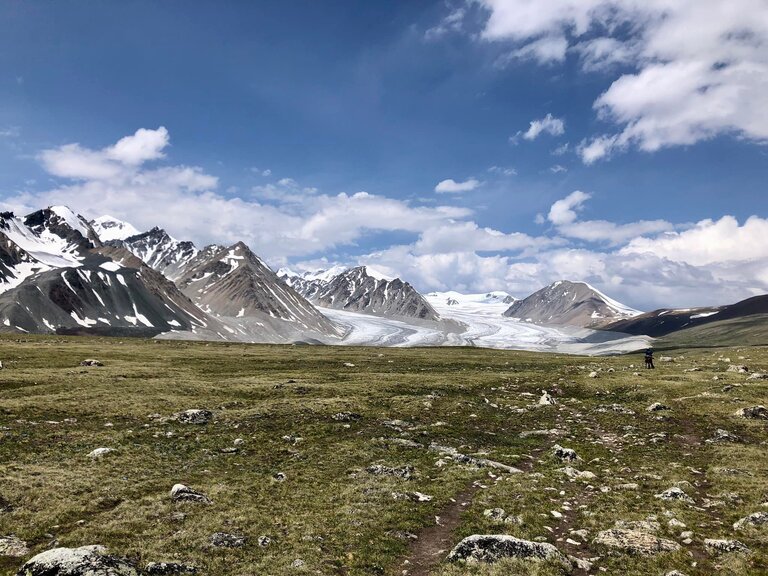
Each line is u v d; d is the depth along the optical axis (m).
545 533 22.72
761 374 67.38
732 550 20.08
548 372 81.44
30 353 85.69
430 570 19.62
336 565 19.78
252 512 24.67
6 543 19.77
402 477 31.34
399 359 101.88
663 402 54.00
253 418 45.56
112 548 19.83
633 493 27.86
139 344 129.62
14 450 33.16
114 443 36.06
